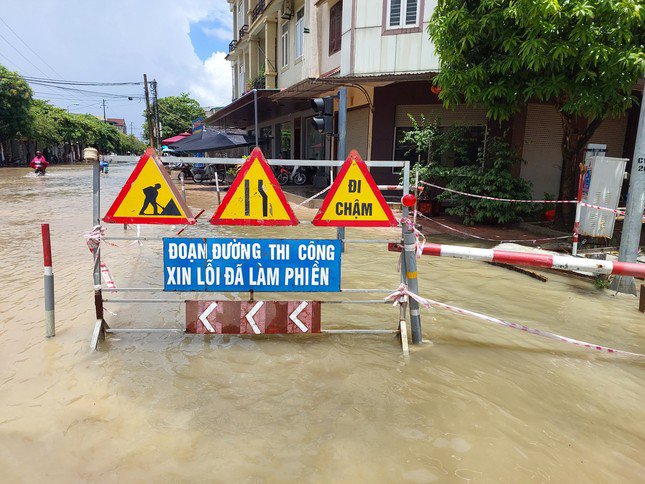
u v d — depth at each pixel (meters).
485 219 10.26
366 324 4.34
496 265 6.76
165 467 2.32
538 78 7.32
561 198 10.13
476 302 5.08
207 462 2.37
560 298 5.32
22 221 9.96
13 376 3.21
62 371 3.30
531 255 3.79
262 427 2.68
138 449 2.46
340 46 14.87
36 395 2.97
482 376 3.39
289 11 19.73
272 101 16.86
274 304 3.81
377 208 3.78
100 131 73.12
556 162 11.94
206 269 3.72
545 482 2.30
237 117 23.31
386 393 3.10
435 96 12.09
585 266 3.74
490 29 7.21
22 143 48.62
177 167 25.42
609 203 7.32
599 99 7.06
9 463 2.33
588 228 7.41
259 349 3.75
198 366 3.43
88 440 2.53
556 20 6.55
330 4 15.33
